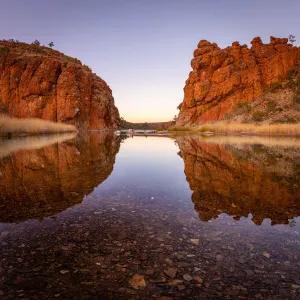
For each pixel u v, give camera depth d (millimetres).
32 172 6195
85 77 62344
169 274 1936
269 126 31094
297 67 61562
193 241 2479
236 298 1669
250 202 3805
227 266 2043
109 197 4012
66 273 1942
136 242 2451
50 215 3162
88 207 3492
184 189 4582
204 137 25281
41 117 53906
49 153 10172
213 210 3400
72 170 6520
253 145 14758
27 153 9984
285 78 61250
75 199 3875
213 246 2375
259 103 56656
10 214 3193
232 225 2885
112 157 9281
